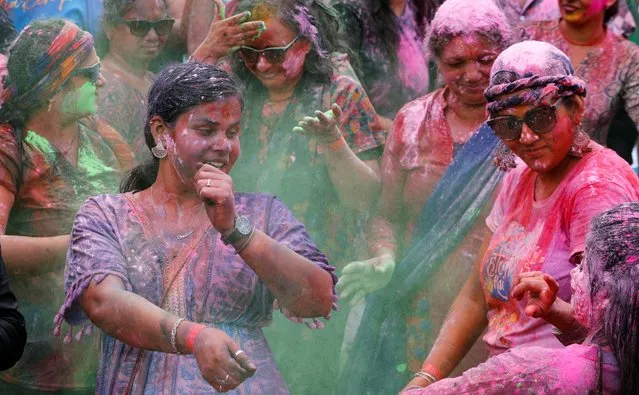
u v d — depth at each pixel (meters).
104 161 5.95
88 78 5.70
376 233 6.12
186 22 7.55
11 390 5.69
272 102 6.36
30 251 5.45
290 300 4.39
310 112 6.26
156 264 4.50
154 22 6.86
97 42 6.93
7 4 6.86
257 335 4.59
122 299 4.28
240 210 4.61
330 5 7.16
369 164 6.35
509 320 4.59
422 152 6.00
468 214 5.73
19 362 5.66
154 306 4.26
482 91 5.80
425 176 5.98
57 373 5.68
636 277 3.58
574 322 3.99
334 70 6.39
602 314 3.70
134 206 4.63
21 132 5.63
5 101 5.61
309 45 6.23
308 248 4.56
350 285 5.75
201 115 4.46
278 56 6.14
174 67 4.61
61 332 5.66
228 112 4.50
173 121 4.51
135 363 4.45
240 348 4.18
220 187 4.23
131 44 6.85
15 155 5.56
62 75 5.61
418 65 7.25
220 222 4.27
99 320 4.32
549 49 4.49
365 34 7.16
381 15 7.16
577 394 3.69
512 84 4.40
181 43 7.64
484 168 5.73
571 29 6.68
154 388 4.39
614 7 6.76
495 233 4.74
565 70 4.46
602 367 3.68
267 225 4.61
